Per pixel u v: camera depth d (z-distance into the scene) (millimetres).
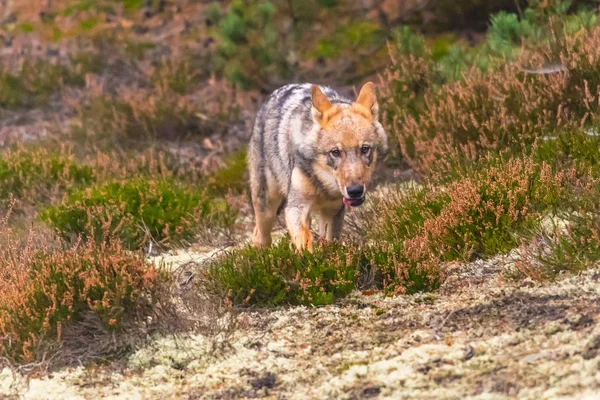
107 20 23891
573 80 12633
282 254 9555
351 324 8500
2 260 10344
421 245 9508
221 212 13430
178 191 13562
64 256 9438
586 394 6172
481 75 14172
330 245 9859
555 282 8500
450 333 7887
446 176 11711
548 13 16156
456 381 6887
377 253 9562
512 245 9586
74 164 15305
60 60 22422
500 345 7391
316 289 9148
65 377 8062
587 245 8812
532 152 11164
